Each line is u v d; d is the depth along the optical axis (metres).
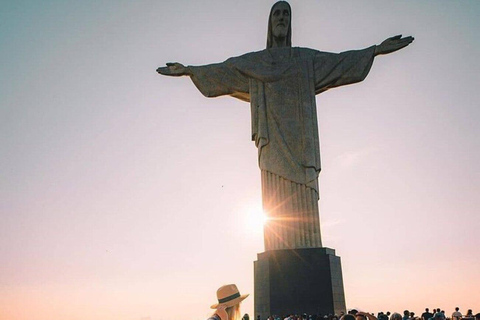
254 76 30.83
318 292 25.06
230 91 31.94
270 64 31.00
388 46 30.55
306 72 30.83
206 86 31.83
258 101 30.45
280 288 25.41
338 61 30.97
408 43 30.33
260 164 29.56
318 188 29.14
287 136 29.30
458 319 17.64
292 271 25.61
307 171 28.59
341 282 26.45
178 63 32.25
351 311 10.37
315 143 29.47
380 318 15.76
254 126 30.23
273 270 25.83
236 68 31.47
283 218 27.84
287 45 32.88
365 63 30.61
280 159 28.95
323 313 24.64
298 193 28.22
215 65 32.03
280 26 32.41
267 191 28.70
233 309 6.23
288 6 32.84
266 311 25.45
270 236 27.86
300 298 25.05
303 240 27.20
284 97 30.12
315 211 28.05
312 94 30.53
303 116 29.61
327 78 30.92
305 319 22.97
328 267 25.48
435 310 27.92
